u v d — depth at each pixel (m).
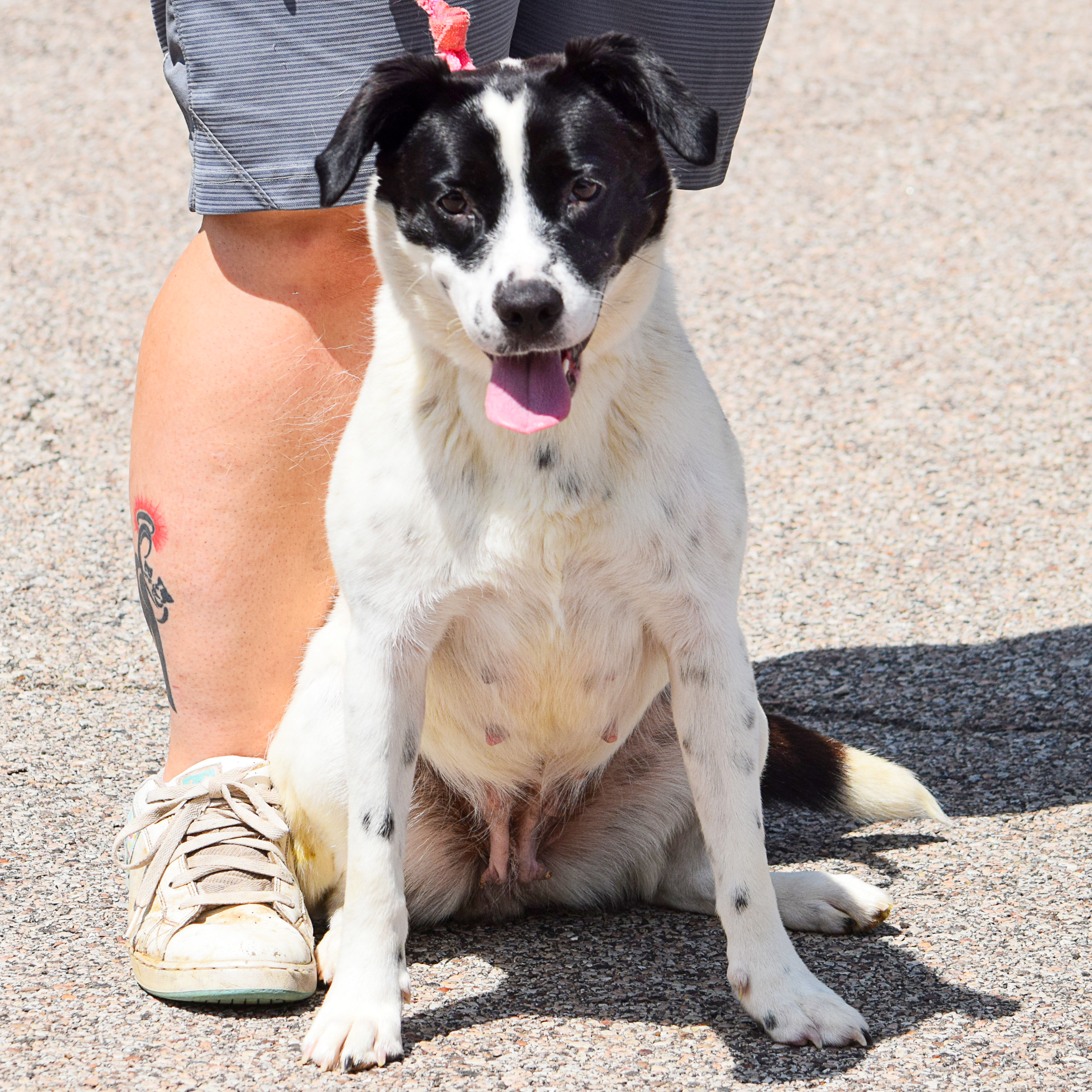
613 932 5.68
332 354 5.97
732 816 4.96
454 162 4.81
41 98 16.12
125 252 12.88
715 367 11.24
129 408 10.60
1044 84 16.11
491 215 4.81
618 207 4.88
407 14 5.64
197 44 5.67
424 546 4.97
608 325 4.90
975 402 10.62
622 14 6.12
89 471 9.86
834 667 7.75
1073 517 9.14
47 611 8.32
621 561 4.99
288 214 5.84
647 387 5.01
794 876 5.60
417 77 4.89
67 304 11.96
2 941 5.34
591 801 5.91
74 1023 4.84
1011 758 6.81
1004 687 7.43
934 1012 4.86
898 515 9.30
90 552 8.97
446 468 4.97
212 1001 4.98
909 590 8.48
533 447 4.91
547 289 4.59
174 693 5.98
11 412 10.44
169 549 5.84
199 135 5.78
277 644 5.96
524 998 5.07
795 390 10.91
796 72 16.75
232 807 5.55
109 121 15.61
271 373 5.86
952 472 9.77
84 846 6.09
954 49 17.16
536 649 5.21
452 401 5.01
